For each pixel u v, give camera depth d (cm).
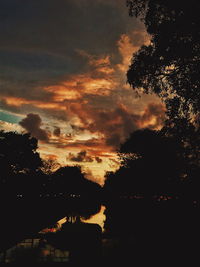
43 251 1393
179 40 1702
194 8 1586
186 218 2497
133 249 1506
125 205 4159
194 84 1744
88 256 1388
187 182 3341
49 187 7438
